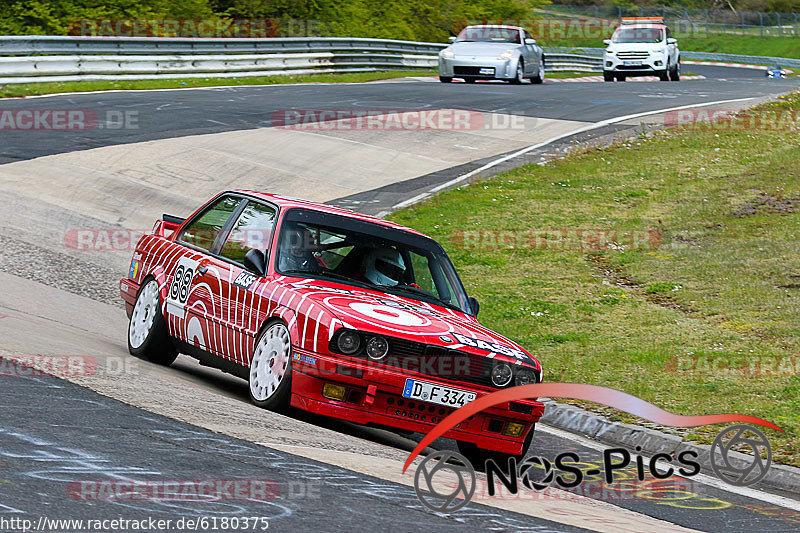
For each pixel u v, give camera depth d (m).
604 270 37.25
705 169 52.19
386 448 16.78
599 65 132.50
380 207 43.78
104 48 72.38
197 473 12.12
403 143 55.69
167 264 21.42
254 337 18.06
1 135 49.53
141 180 43.72
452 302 19.64
